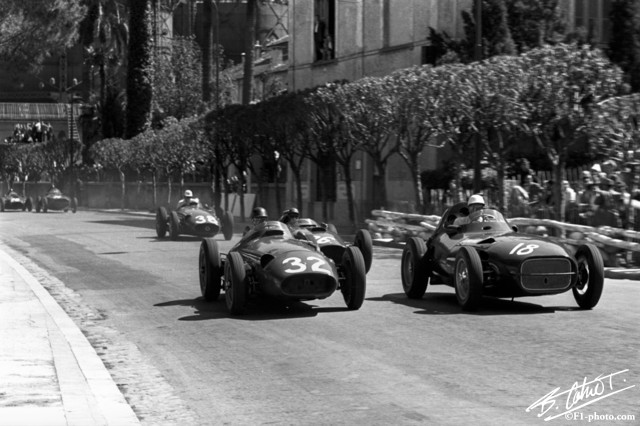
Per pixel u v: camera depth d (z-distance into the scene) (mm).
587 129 30578
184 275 24641
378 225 38031
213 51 94938
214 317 16609
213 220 38719
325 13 56500
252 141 52188
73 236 43531
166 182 79062
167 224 40062
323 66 56500
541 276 15750
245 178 68750
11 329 14750
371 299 18766
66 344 13469
